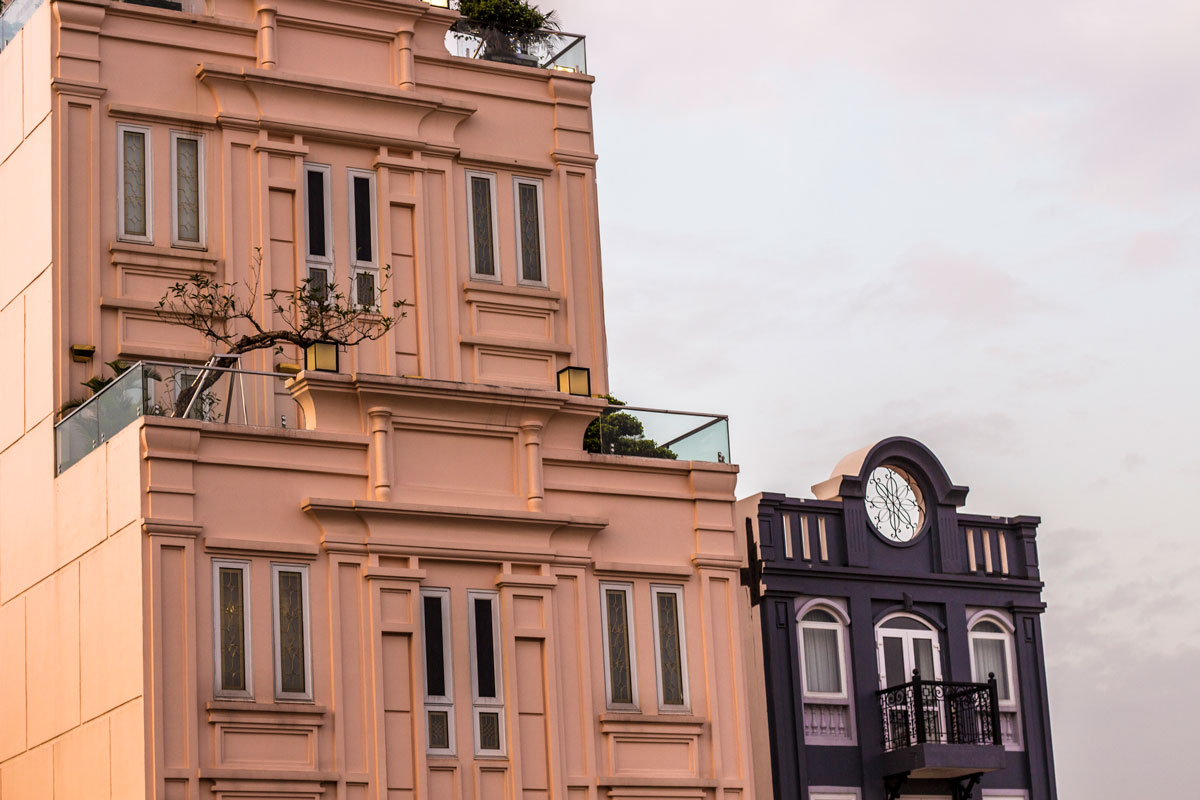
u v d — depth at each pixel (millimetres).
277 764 28578
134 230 33156
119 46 33688
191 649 28281
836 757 35781
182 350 32969
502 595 31094
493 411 31859
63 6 33281
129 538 28766
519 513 31406
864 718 36281
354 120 35250
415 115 35812
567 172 37188
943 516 38406
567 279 36562
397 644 30078
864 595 37094
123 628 28578
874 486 38000
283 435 29984
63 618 30453
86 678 29469
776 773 35000
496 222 36219
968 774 36438
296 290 34062
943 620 37844
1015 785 37562
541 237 36688
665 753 31859
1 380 33781
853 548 37156
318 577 29750
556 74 37562
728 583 33250
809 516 37062
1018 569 39031
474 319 35438
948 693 36469
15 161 34094
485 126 36688
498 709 30578
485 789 30141
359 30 35781
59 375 31891
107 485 29672
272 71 34531
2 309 34031
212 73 34062
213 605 28766
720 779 32031
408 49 36062
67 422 31297
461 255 35656
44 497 31641
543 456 32219
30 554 31828
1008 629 38562
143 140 33531
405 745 29672
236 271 33688
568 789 30781
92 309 32438
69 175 32688
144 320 32906
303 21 35250
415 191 35438
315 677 29312
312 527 30000
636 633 32188
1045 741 38031
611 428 33531
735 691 32750
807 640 36375
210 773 27875
